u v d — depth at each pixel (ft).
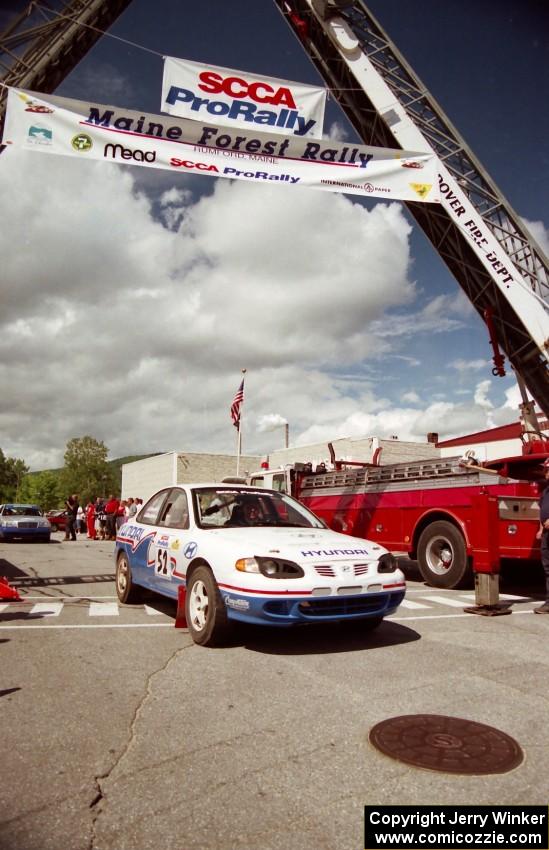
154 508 24.22
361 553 18.11
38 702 12.92
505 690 13.60
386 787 9.04
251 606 16.24
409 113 39.96
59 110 28.32
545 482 27.99
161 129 29.55
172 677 14.67
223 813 8.33
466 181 39.27
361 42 41.34
